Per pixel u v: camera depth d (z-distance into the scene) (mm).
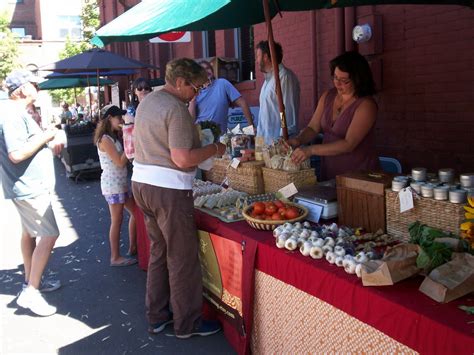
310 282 2213
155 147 2873
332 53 5574
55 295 4180
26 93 3600
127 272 4629
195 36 9898
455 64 4184
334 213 2812
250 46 8148
